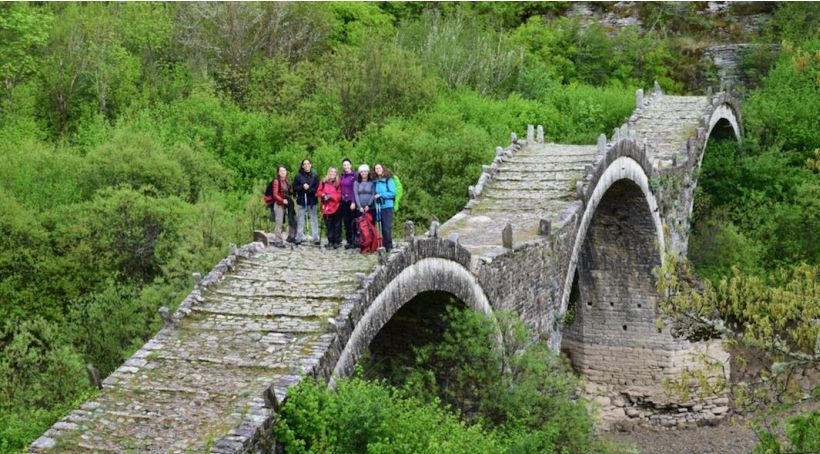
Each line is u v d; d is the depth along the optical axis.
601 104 48.28
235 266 18.73
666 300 16.95
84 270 27.86
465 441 15.92
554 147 33.00
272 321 16.45
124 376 15.03
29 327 24.56
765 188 43.41
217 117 39.84
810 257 39.38
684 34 61.25
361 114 41.28
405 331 21.66
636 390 34.16
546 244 25.16
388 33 51.75
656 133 39.88
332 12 52.03
